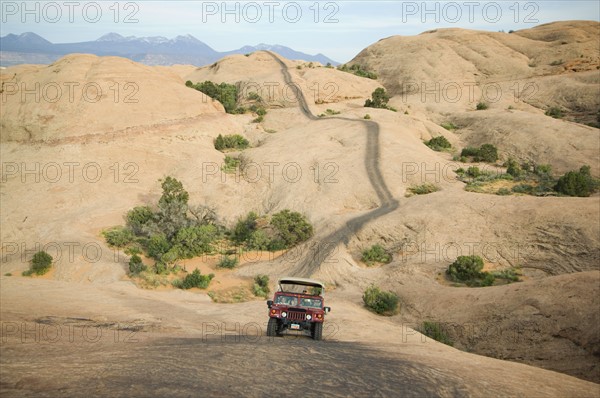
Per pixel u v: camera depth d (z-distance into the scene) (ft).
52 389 14.96
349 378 20.21
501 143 201.57
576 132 190.80
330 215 128.57
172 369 19.31
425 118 272.31
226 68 360.07
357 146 166.40
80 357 20.85
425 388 19.60
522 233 98.07
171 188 136.26
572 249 89.40
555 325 50.29
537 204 106.01
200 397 15.64
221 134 202.90
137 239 121.70
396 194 135.54
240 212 143.74
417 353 33.99
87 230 124.36
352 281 95.55
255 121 241.14
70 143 165.78
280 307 43.55
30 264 103.91
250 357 23.65
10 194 142.31
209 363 21.18
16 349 22.26
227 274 104.22
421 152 163.94
